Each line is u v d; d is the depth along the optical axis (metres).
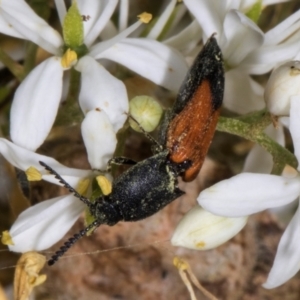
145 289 0.07
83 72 0.06
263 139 0.06
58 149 0.07
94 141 0.06
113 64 0.07
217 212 0.06
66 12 0.06
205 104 0.06
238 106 0.07
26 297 0.06
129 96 0.07
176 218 0.07
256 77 0.08
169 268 0.07
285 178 0.06
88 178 0.06
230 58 0.06
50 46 0.06
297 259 0.06
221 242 0.06
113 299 0.07
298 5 0.08
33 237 0.06
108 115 0.06
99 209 0.06
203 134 0.06
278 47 0.06
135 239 0.07
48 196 0.07
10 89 0.07
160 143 0.06
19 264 0.06
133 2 0.08
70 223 0.06
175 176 0.06
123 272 0.07
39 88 0.06
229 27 0.06
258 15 0.07
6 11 0.06
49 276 0.07
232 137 0.08
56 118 0.07
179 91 0.06
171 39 0.07
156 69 0.06
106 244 0.07
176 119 0.06
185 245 0.06
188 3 0.06
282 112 0.06
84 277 0.07
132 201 0.06
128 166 0.07
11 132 0.06
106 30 0.07
